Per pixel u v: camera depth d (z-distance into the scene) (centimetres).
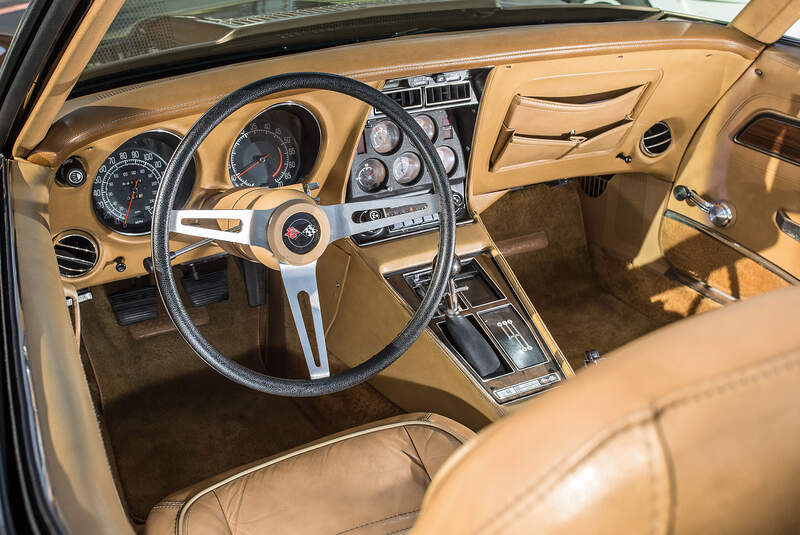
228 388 240
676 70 212
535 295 274
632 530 46
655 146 240
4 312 93
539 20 211
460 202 219
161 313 240
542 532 47
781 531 48
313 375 157
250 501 132
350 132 190
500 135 213
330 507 130
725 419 46
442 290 160
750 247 221
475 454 52
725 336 50
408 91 193
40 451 69
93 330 231
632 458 45
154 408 231
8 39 207
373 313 207
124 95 162
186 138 132
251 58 180
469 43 190
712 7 221
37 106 127
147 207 179
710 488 46
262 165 188
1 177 134
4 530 59
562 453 47
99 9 100
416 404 204
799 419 47
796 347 49
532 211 276
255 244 142
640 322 260
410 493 132
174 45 172
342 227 155
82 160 160
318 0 196
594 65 202
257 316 252
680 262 247
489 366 182
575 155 229
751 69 212
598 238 277
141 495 201
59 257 177
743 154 218
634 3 226
